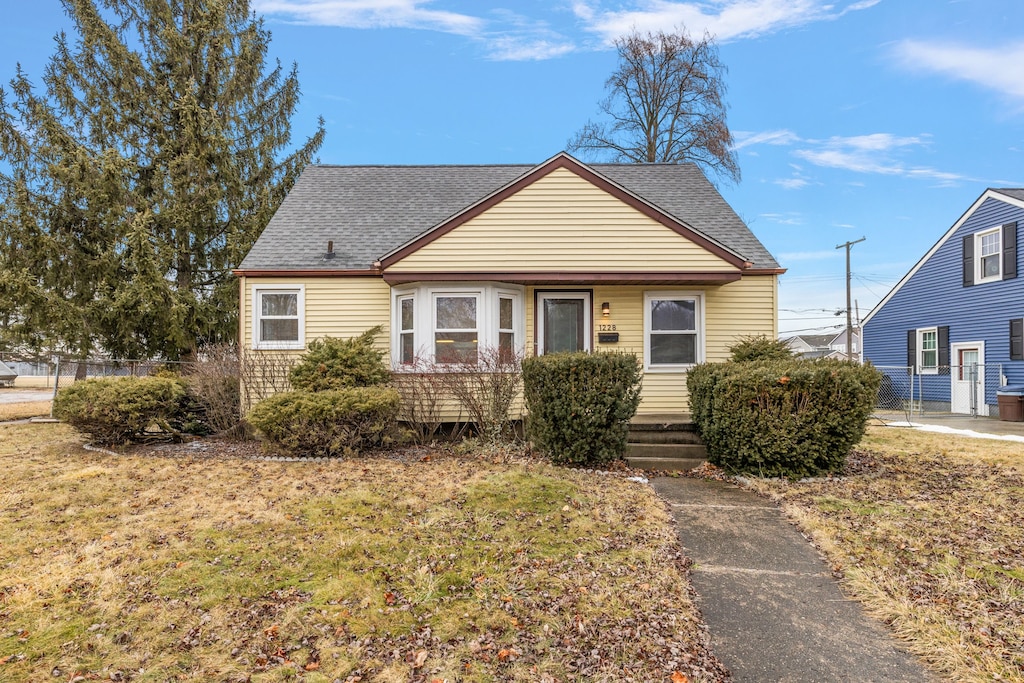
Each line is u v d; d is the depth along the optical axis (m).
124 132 14.84
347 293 9.88
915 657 3.13
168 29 14.81
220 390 9.04
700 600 3.82
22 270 11.98
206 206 14.75
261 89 16.77
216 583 3.80
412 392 8.58
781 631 3.42
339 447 7.55
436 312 9.21
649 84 22.83
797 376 6.78
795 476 6.79
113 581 3.80
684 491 6.37
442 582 3.86
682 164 13.57
